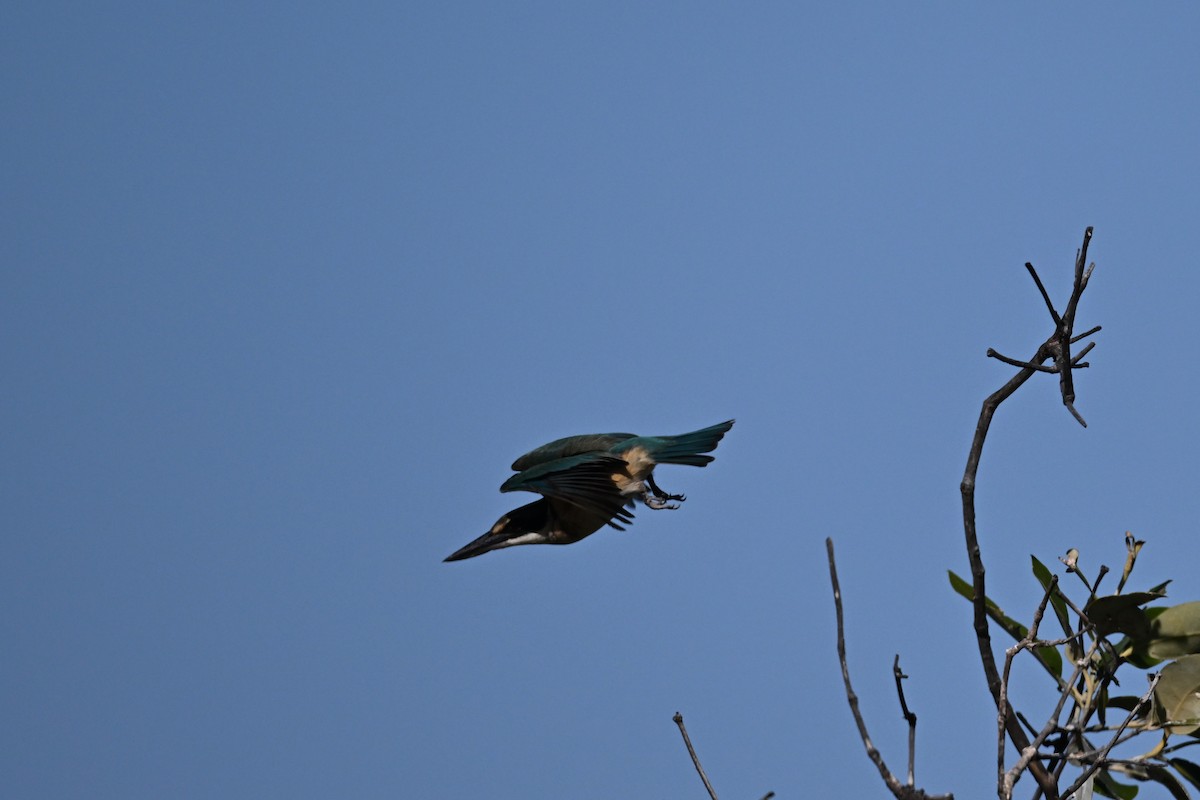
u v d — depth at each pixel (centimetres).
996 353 959
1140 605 999
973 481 971
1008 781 873
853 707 812
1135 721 1055
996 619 1091
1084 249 927
